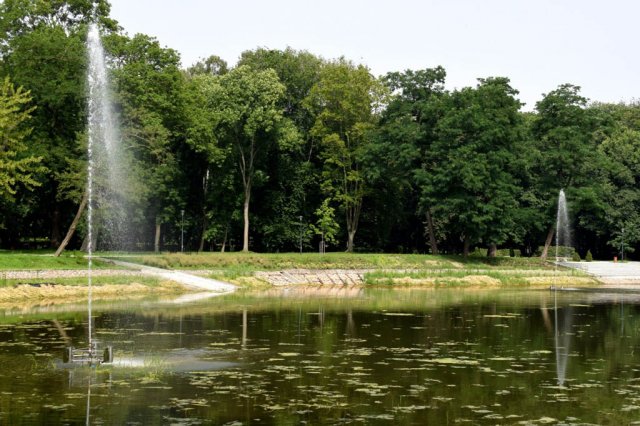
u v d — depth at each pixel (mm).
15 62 54062
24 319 32219
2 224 63094
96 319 32531
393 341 27172
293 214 79625
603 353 24891
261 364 22125
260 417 15859
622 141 87125
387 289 55156
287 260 62375
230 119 67375
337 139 73000
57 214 62812
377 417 15945
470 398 17828
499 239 70812
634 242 85625
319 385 19141
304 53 83500
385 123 76125
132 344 25750
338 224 78438
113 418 15695
